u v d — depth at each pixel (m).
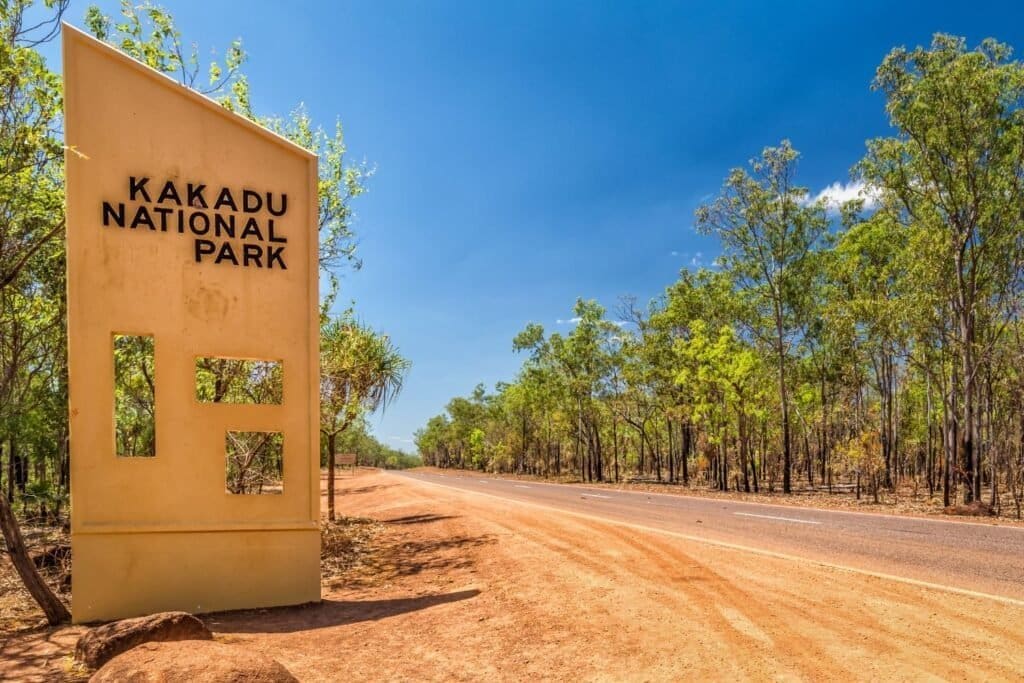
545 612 6.97
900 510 18.12
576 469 60.31
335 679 5.22
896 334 25.22
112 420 7.83
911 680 4.77
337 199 15.59
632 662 5.38
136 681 4.04
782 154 28.53
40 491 15.42
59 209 10.34
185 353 8.16
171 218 8.21
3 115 7.65
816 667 5.05
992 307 21.28
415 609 7.75
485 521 14.40
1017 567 8.63
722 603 6.80
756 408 29.81
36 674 5.31
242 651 4.52
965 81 18.72
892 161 22.58
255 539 8.33
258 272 8.59
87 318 7.77
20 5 7.51
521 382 55.91
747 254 29.61
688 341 34.25
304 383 8.72
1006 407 20.98
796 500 22.02
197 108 8.44
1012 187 19.53
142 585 7.84
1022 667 4.94
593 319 45.84
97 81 8.01
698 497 23.69
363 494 31.30
